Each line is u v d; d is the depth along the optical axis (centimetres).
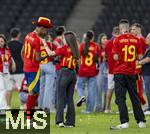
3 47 4547
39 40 3969
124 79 3719
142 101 4650
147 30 8888
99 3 9781
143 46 4506
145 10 9275
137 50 3747
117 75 3719
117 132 3569
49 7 9844
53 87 4847
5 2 9962
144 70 4569
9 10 9888
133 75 3728
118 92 3719
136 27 4525
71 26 9450
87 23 9475
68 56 3797
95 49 4800
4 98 4444
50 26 3994
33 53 3981
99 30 9194
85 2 9825
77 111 5003
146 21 9050
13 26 9662
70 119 3850
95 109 4966
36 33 3997
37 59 3962
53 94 4931
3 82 4459
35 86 3991
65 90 3822
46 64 4709
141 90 4625
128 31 3762
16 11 9862
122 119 3731
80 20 9550
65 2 9875
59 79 3822
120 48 3716
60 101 3828
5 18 9794
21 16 9781
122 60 3712
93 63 4800
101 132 3578
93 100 4834
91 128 3788
